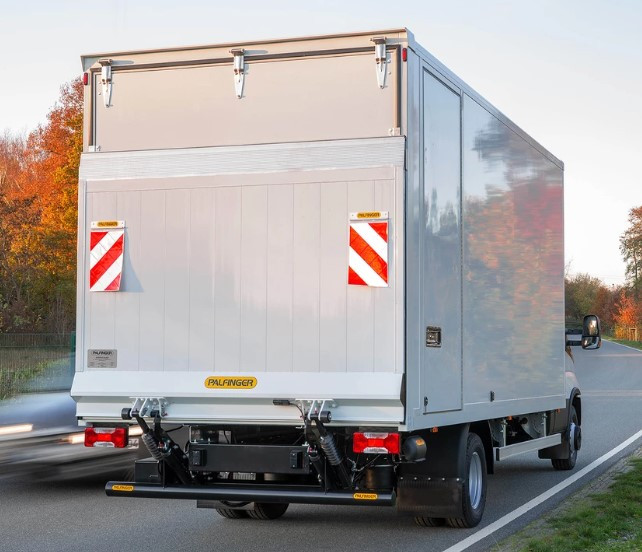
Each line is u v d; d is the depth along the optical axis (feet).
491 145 31.86
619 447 50.52
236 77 26.61
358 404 24.61
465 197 29.30
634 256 375.45
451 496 27.86
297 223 25.61
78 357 27.12
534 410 36.11
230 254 26.12
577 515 29.71
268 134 26.30
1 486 35.37
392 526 29.68
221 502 30.09
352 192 25.20
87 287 27.20
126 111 27.61
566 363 43.93
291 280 25.55
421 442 25.50
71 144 160.04
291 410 25.23
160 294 26.63
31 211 123.13
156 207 26.84
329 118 25.76
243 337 25.88
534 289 36.37
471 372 29.35
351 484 25.50
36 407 33.12
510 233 33.65
